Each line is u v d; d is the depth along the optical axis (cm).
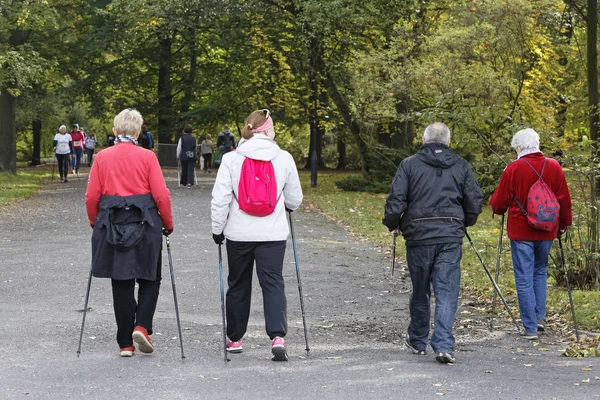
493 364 857
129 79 6056
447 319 870
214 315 1144
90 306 1188
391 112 3275
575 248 1362
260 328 1066
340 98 4072
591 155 1347
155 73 6106
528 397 700
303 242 2019
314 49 3956
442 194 890
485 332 1068
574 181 1334
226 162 875
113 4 4144
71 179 4647
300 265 1642
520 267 1045
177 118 5941
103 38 5297
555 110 2961
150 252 859
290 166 885
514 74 2809
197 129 5991
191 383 755
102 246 857
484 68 2739
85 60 5753
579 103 2955
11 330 1011
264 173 869
